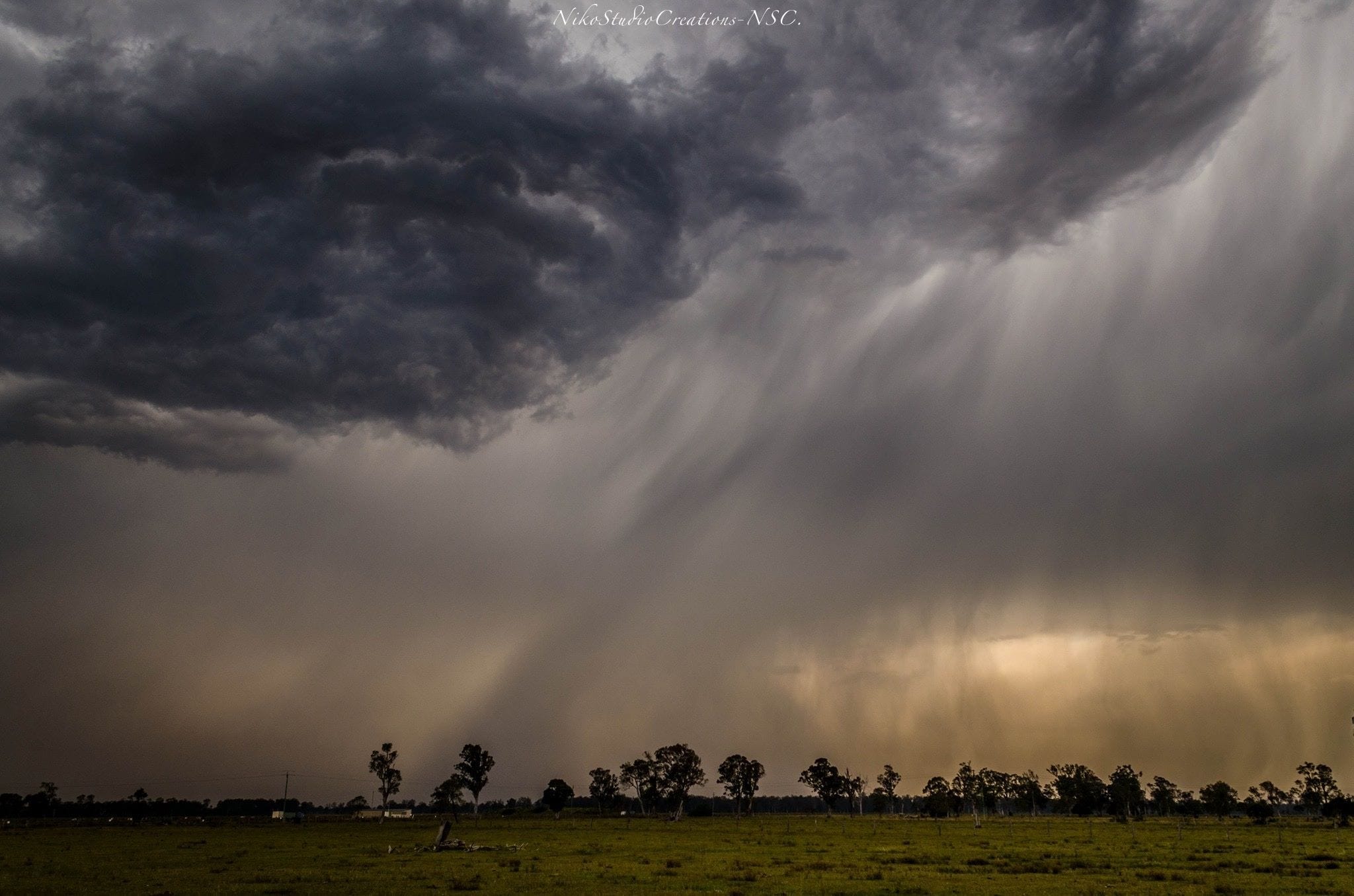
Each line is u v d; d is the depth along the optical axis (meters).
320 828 151.12
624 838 106.44
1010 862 64.44
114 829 147.38
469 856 72.38
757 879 52.06
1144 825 162.88
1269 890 46.09
